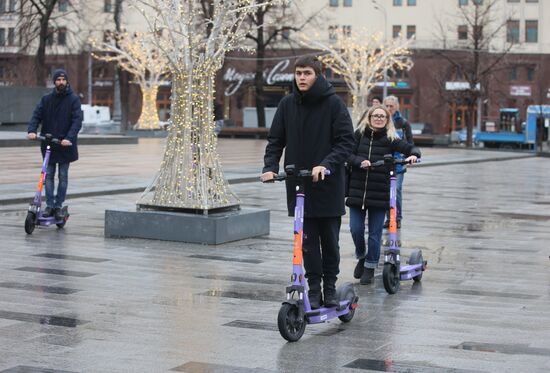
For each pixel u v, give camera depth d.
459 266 15.60
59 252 15.98
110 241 17.36
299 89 10.35
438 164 50.12
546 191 33.50
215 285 13.30
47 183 18.97
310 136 10.38
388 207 13.72
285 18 90.62
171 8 17.84
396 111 19.88
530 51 106.75
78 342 9.90
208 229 17.14
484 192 32.38
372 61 66.75
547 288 13.66
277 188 30.81
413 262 14.00
